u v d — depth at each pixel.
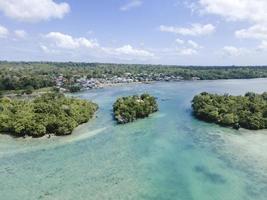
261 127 98.38
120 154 74.88
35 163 69.06
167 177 61.56
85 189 56.62
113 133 94.19
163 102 155.75
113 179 60.66
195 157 72.38
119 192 55.41
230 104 118.12
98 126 103.12
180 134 92.88
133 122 109.38
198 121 110.88
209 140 86.12
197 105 120.81
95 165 67.88
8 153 75.75
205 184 58.28
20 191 55.94
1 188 57.09
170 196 53.81
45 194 54.84
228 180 59.66
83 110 113.06
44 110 104.56
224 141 84.88
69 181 59.88
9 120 93.12
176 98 170.12
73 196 54.06
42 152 76.56
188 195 54.12
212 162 69.00
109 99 167.62
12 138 87.81
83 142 84.88
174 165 67.69
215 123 107.19
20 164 68.56
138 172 63.97
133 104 119.00
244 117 101.81
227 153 74.62
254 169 64.50
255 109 108.62
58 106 109.06
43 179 60.75
